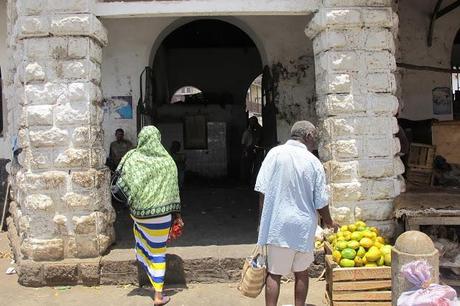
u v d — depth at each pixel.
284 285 5.39
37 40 5.52
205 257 5.52
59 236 5.56
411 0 9.41
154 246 4.97
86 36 5.56
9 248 7.47
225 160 13.98
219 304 4.93
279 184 3.99
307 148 4.18
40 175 5.53
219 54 16.86
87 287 5.46
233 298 5.09
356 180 5.63
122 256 5.62
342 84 5.62
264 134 9.55
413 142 7.90
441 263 5.08
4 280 5.78
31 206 5.53
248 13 5.87
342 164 5.62
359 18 5.60
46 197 5.53
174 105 14.39
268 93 8.99
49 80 5.54
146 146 5.05
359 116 5.65
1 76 10.42
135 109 8.84
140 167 4.99
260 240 4.06
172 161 5.13
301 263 4.13
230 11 5.78
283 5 5.80
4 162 10.24
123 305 4.95
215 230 6.83
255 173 10.94
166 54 16.42
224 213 8.13
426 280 3.32
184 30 13.69
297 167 3.97
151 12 5.74
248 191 10.71
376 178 5.65
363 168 5.63
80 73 5.54
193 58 16.88
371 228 5.02
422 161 7.03
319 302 4.88
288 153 4.03
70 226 5.56
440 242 5.30
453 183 7.03
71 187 5.55
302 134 4.11
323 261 5.56
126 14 5.74
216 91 16.95
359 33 5.65
